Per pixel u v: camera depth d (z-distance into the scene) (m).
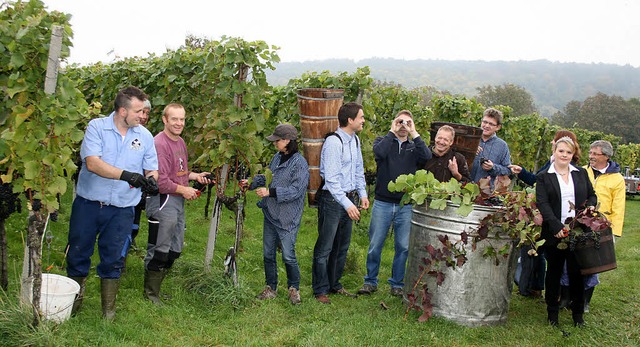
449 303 4.55
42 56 3.40
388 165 5.18
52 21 3.49
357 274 6.08
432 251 4.47
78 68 8.16
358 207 5.33
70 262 3.91
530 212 4.36
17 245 5.62
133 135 3.88
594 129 76.38
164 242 4.39
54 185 3.42
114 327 3.77
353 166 4.96
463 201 4.37
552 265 4.68
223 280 4.79
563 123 86.62
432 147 5.59
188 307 4.46
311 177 4.96
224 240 7.11
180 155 4.55
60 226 6.68
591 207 4.41
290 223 4.78
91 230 3.82
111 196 3.78
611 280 6.64
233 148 5.05
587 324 4.77
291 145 4.74
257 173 5.41
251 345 3.83
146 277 4.45
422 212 4.66
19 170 3.51
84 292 4.28
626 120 76.12
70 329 3.56
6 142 3.36
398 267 5.32
